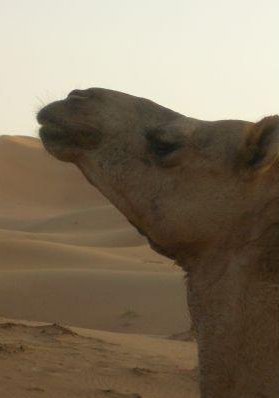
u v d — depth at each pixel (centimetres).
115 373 1405
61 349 1554
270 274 643
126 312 4350
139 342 1903
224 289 659
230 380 646
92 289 4725
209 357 655
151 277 4928
